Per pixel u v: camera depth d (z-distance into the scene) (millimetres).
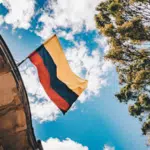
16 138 9828
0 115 9477
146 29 18406
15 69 9250
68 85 10164
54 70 10211
